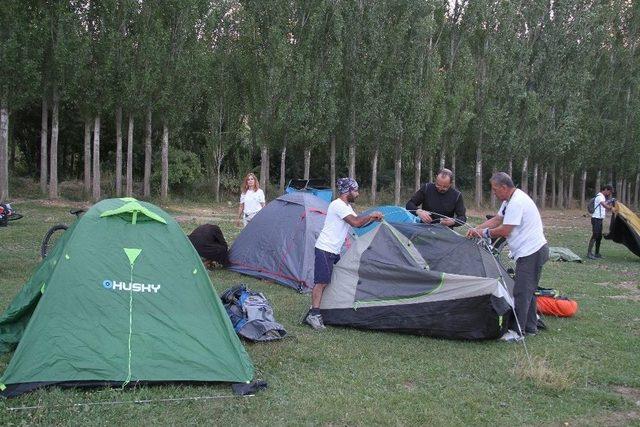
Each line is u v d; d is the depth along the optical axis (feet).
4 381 15.15
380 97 96.78
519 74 115.85
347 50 94.58
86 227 17.85
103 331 16.48
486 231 23.67
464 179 139.85
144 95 79.15
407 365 19.42
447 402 16.34
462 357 20.42
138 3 76.79
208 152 98.68
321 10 87.76
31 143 101.09
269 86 86.84
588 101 129.49
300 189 74.54
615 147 139.85
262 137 89.66
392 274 23.43
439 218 27.37
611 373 19.21
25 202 70.23
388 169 135.23
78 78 73.41
